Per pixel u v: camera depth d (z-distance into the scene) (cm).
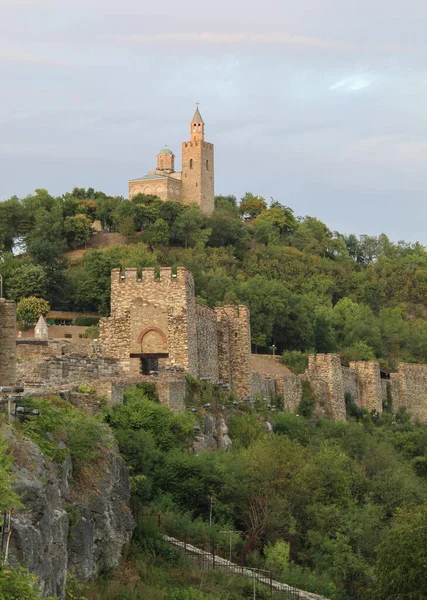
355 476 7412
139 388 6431
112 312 7881
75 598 3725
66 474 4078
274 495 6250
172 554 4962
